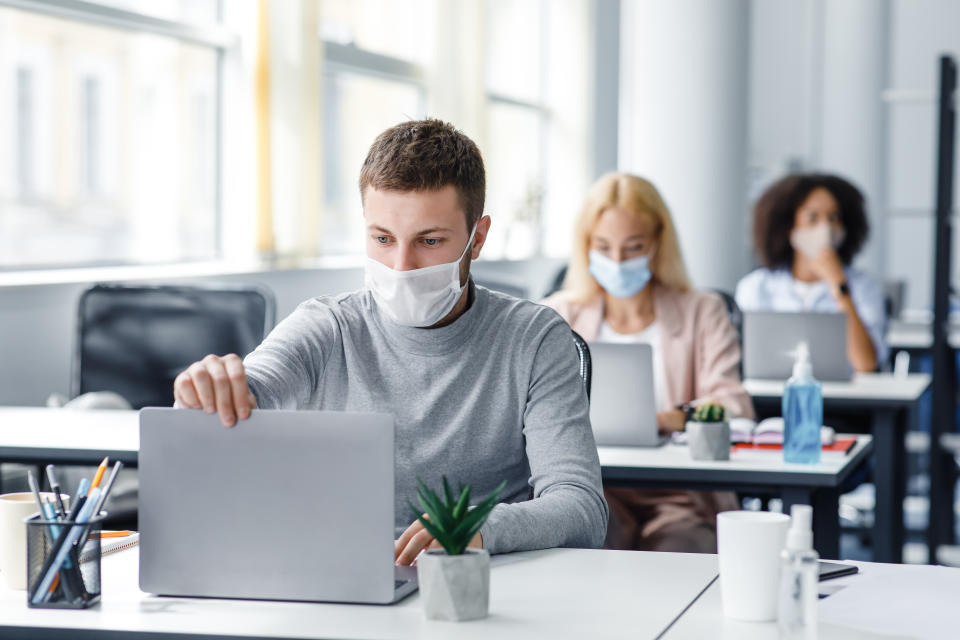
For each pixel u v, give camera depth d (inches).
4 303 118.5
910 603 46.4
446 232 57.9
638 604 46.1
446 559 43.4
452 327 62.1
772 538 43.6
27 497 49.9
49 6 132.7
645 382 92.1
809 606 40.1
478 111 215.9
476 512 44.1
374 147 59.0
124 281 133.7
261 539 46.8
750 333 133.7
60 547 45.3
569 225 277.7
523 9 270.2
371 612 45.0
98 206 166.2
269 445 46.5
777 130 358.9
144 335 118.8
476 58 215.0
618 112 296.2
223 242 162.4
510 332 63.1
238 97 160.6
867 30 333.4
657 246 106.4
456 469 61.7
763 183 351.6
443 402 62.1
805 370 84.8
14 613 44.7
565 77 276.5
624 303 106.8
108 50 158.4
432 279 58.4
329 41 182.7
